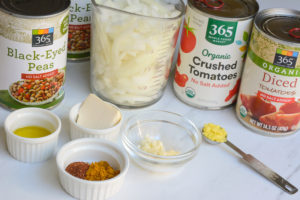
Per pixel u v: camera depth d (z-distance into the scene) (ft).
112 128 2.59
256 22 2.76
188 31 2.85
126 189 2.49
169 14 2.83
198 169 2.67
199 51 2.84
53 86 2.77
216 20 2.70
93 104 2.68
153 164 2.54
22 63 2.61
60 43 2.66
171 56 2.94
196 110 3.08
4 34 2.52
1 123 2.75
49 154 2.56
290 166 2.78
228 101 3.06
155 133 2.85
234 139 2.91
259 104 2.84
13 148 2.50
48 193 2.41
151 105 3.06
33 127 2.63
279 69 2.67
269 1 4.10
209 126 2.88
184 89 3.05
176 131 2.85
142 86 2.87
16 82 2.68
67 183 2.35
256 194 2.57
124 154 2.46
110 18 2.69
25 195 2.38
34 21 2.47
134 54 2.73
